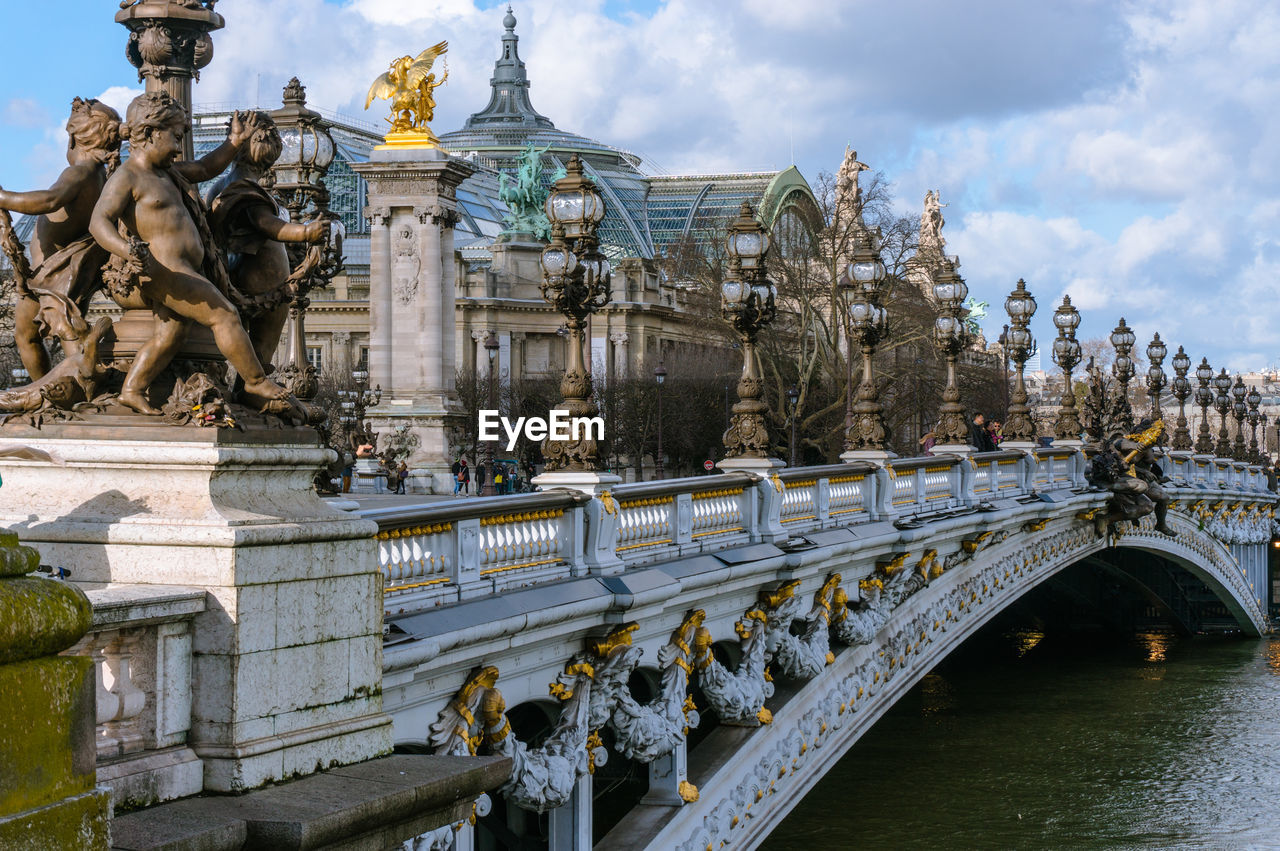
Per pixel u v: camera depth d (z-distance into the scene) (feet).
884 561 90.27
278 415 35.81
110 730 31.35
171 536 32.68
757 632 71.31
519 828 62.49
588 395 57.11
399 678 40.16
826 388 278.26
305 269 38.01
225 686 32.53
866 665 91.04
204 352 35.76
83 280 34.76
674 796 64.18
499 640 45.65
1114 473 159.53
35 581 24.40
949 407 116.16
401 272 247.29
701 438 311.06
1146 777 144.15
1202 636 242.78
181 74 41.32
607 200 544.62
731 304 74.59
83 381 34.55
